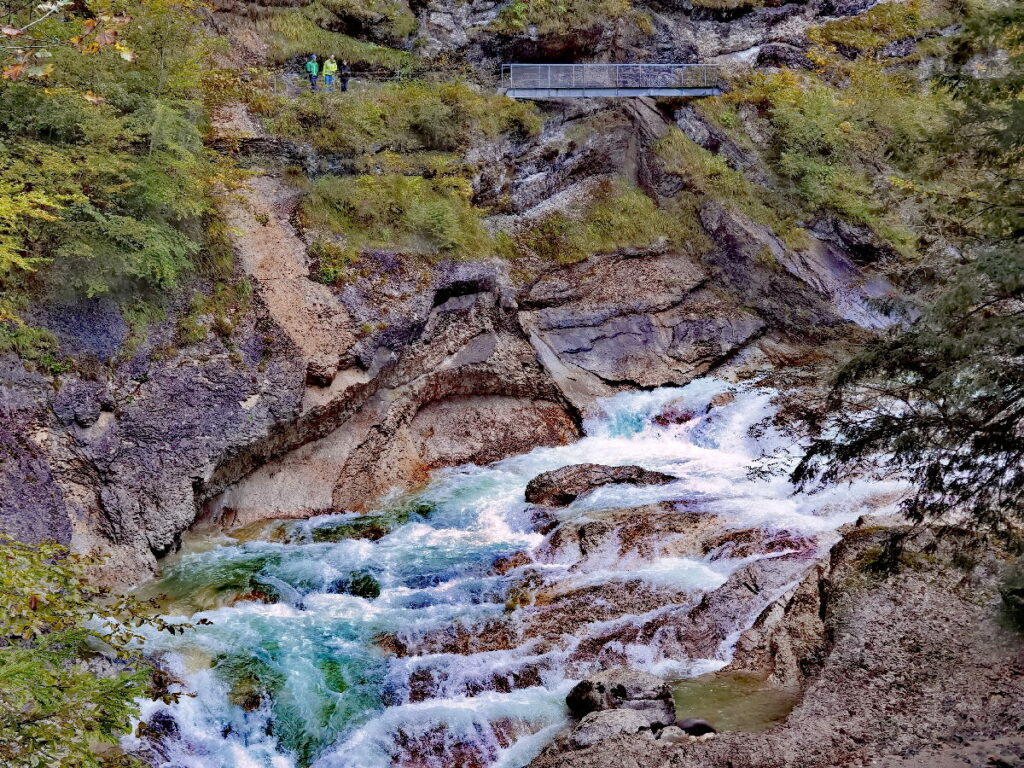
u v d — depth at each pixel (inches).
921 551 582.6
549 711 517.0
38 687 302.5
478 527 773.9
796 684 520.1
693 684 532.1
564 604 623.5
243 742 509.0
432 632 595.8
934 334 414.3
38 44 499.5
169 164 773.9
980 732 418.0
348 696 533.6
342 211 968.9
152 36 823.7
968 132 537.0
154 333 746.8
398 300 914.7
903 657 488.1
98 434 680.4
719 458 910.4
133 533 674.2
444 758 487.2
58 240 708.0
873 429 456.4
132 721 487.8
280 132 1012.5
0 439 618.2
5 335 647.8
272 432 775.7
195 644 570.9
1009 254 387.2
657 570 657.0
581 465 840.9
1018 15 483.8
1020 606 466.6
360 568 686.5
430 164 1074.7
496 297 1002.1
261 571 681.6
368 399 879.1
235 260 843.4
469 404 968.9
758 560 630.5
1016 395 407.8
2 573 329.7
